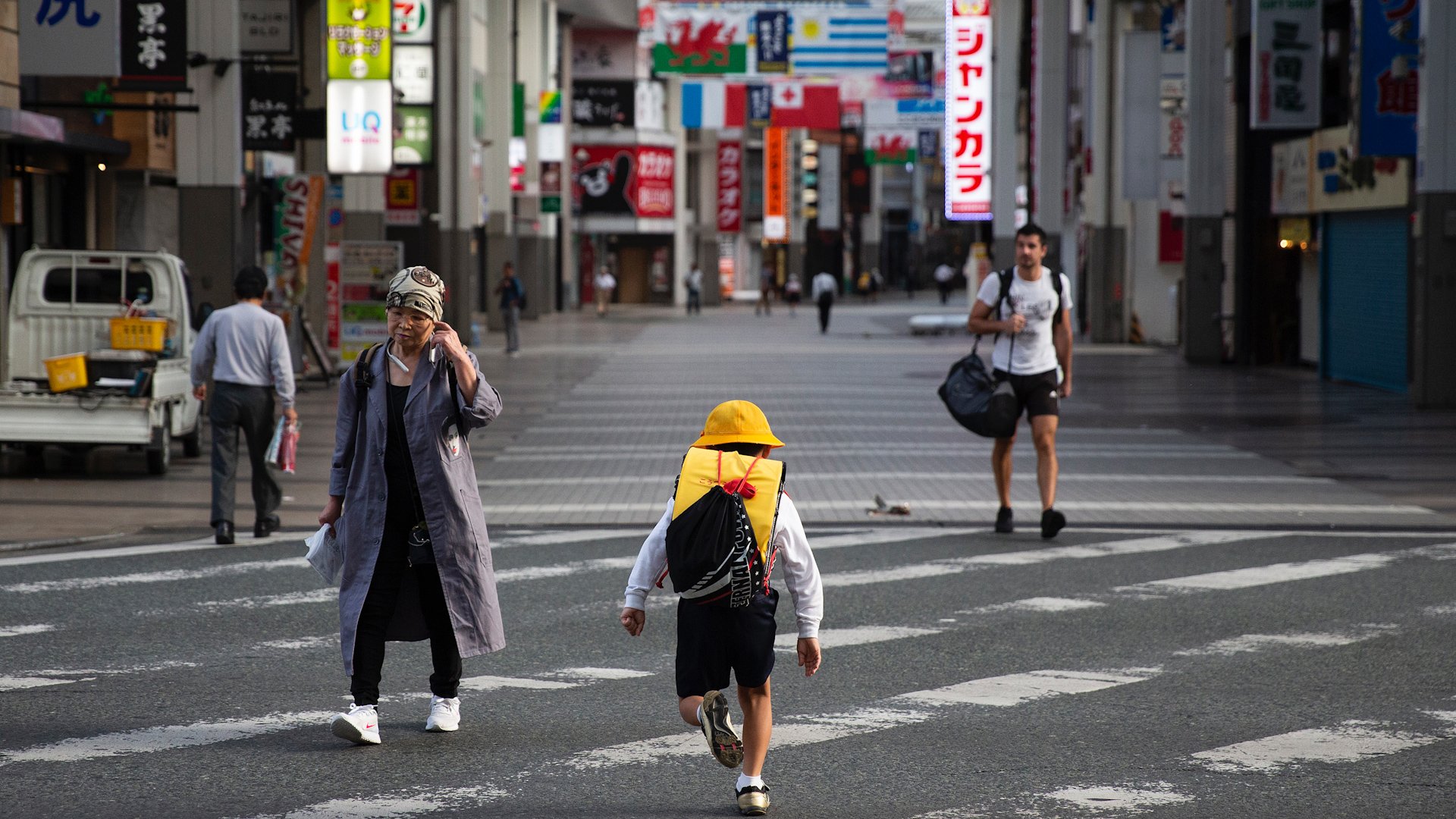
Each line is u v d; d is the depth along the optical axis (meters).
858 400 36.16
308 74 45.88
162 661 12.27
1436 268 32.62
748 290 134.62
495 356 52.31
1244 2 44.88
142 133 38.62
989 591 15.24
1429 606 14.50
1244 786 9.13
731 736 8.27
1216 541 18.16
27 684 11.51
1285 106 37.44
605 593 15.11
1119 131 52.28
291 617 13.89
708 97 90.88
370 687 9.95
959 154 61.94
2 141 29.48
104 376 23.58
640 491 22.23
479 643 10.02
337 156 38.97
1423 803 8.80
